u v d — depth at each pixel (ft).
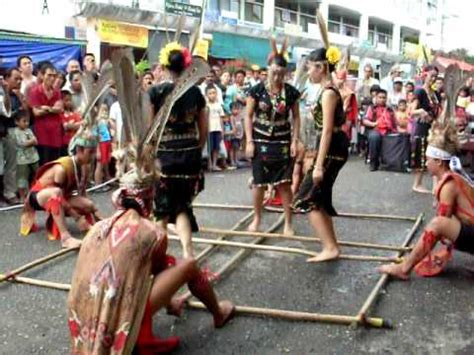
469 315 12.13
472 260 15.46
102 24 43.60
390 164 31.50
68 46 35.42
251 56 61.72
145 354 10.08
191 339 11.06
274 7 82.89
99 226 9.45
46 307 12.53
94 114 17.16
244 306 12.42
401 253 15.99
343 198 23.76
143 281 9.14
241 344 10.88
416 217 20.33
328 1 92.32
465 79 14.32
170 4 47.39
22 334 11.35
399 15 116.47
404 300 12.85
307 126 15.94
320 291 13.42
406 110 31.81
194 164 14.21
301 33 80.69
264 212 20.97
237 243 16.21
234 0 73.97
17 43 33.30
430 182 27.84
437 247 16.44
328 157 14.43
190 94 13.84
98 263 9.05
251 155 17.35
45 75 23.24
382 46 117.08
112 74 9.97
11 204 22.20
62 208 16.71
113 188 25.46
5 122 22.02
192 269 10.28
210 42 54.54
